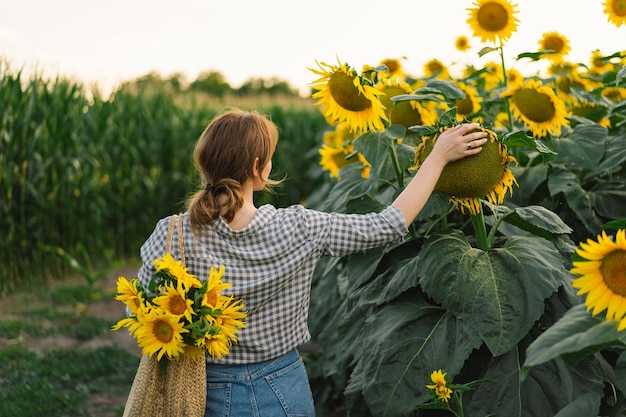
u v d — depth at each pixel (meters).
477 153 2.15
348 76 2.42
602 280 1.60
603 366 2.44
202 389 2.00
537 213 2.41
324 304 3.87
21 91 7.43
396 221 2.09
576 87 3.60
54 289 7.02
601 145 2.85
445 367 2.39
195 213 2.04
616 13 3.12
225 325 1.93
